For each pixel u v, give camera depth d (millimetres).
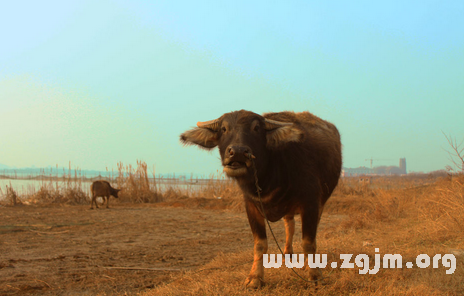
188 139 5621
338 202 16422
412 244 7148
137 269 6859
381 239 8016
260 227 5383
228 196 20688
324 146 6172
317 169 5723
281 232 10977
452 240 6934
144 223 13203
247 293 4699
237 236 10492
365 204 15344
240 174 4652
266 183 5160
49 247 8953
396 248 6969
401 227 9352
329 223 12711
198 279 5621
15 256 7980
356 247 6934
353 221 10547
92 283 6012
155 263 7328
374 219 10680
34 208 18625
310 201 5277
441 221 7848
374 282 4863
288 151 5258
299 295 4578
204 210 17625
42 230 11555
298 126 5891
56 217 14820
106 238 10227
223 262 6676
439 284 4594
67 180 25312
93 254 8180
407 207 12180
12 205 19781
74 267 7031
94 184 18672
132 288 5758
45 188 22094
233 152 4559
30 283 5992
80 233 11055
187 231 11477
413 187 17031
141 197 22453
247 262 6512
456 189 9258
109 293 5527
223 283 5160
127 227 12258
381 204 12641
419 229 8039
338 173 7258
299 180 5238
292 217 6781
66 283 6020
